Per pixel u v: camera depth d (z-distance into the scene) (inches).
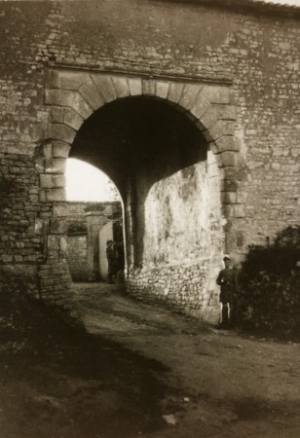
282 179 422.9
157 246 530.9
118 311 471.2
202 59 409.1
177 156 475.8
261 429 212.8
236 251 404.8
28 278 343.9
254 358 311.9
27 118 356.8
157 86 394.0
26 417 206.8
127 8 391.9
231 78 415.8
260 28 429.7
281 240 415.2
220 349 330.6
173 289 480.4
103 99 377.7
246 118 418.0
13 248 343.3
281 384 266.7
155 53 395.9
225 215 405.7
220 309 402.6
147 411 225.6
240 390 257.4
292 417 225.3
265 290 397.1
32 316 320.5
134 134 497.7
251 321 385.4
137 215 582.2
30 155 355.3
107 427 209.5
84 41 376.5
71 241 819.4
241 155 414.0
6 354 259.1
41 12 367.2
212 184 419.5
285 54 434.6
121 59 385.1
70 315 349.1
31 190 352.8
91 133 498.9
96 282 765.3
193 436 206.4
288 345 346.0
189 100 402.3
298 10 430.9
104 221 798.5
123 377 255.8
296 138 430.3
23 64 358.9
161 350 318.7
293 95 433.4
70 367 257.4
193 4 410.6
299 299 388.2
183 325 407.8
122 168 583.5
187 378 268.7
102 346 304.7
